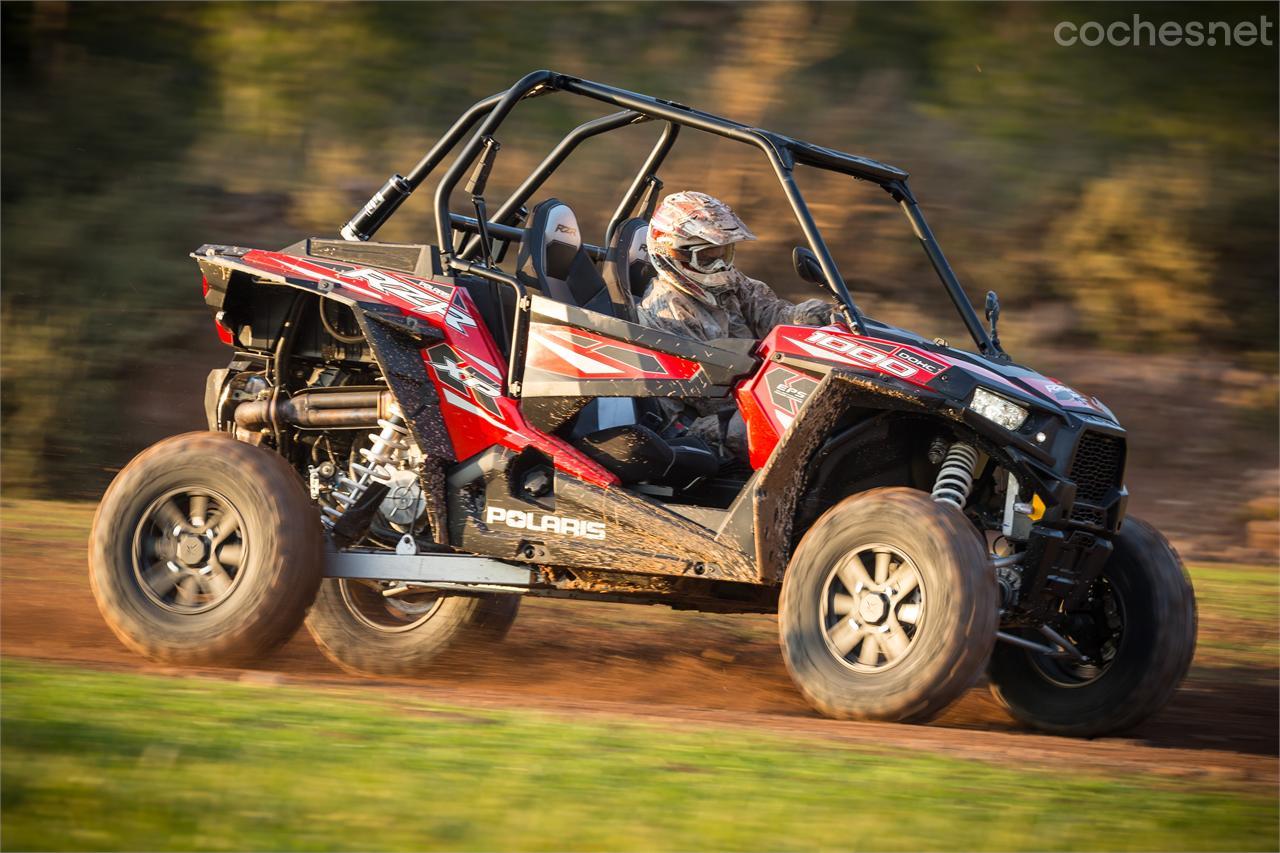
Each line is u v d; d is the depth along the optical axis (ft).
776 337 58.44
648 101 62.59
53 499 143.95
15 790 37.47
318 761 41.27
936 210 169.99
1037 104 181.98
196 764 40.29
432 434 61.93
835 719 53.16
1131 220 170.40
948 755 45.88
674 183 167.22
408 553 63.26
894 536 52.80
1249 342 167.32
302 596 59.72
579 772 41.32
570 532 60.39
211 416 68.33
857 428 58.39
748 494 57.06
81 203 178.91
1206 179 175.01
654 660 75.72
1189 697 71.46
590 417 61.46
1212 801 41.34
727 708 63.93
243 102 187.11
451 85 184.75
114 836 34.45
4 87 193.77
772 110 174.81
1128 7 191.72
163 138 185.78
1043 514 55.57
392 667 72.18
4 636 68.28
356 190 175.32
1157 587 60.75
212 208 176.76
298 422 65.21
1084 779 43.47
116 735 43.09
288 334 65.77
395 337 61.87
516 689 68.18
